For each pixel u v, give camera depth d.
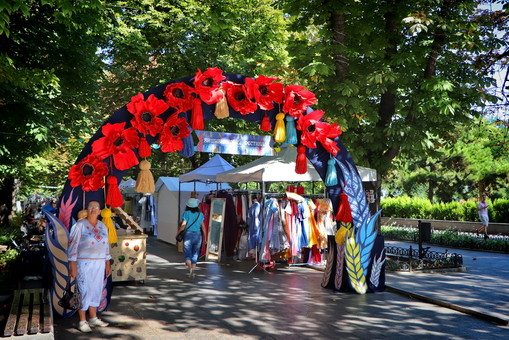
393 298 8.59
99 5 9.16
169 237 18.44
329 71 12.88
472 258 14.67
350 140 13.17
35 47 12.25
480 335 6.27
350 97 12.62
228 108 8.34
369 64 13.68
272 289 9.39
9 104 11.88
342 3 12.95
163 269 12.05
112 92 24.02
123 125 7.33
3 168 14.58
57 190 31.80
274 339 6.07
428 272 11.45
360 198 9.30
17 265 9.75
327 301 8.30
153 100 7.50
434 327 6.64
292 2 13.52
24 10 6.05
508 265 12.97
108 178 7.27
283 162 12.09
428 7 12.67
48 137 13.08
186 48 21.94
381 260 9.29
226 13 12.65
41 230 12.08
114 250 9.62
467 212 25.92
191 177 16.16
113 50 19.36
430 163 33.84
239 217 13.70
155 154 27.52
